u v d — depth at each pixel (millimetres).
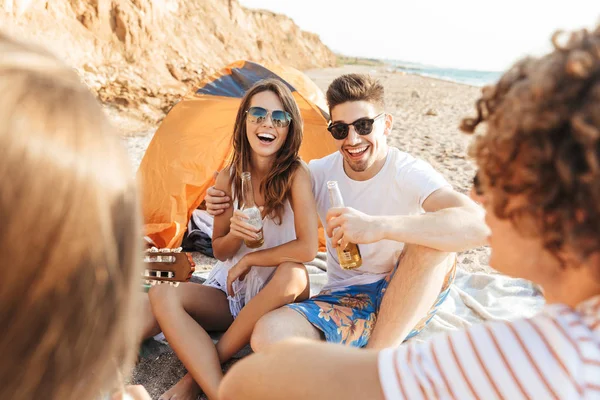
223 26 26266
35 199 380
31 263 385
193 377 2262
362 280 2584
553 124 618
